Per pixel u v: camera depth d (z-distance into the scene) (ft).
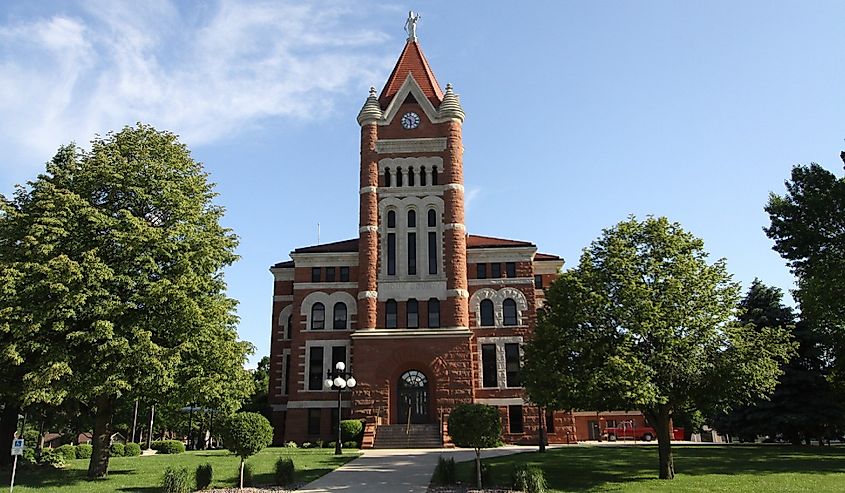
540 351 90.12
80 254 85.15
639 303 83.20
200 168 106.42
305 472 93.20
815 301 124.26
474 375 164.66
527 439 157.69
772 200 137.08
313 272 176.45
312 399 165.58
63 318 82.33
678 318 83.56
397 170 175.83
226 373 95.09
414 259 169.68
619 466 97.81
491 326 168.66
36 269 80.59
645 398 78.07
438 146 176.24
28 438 204.33
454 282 165.17
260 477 87.15
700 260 90.22
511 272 173.06
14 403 92.73
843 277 117.29
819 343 135.64
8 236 89.30
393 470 97.09
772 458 106.32
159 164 97.14
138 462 112.68
